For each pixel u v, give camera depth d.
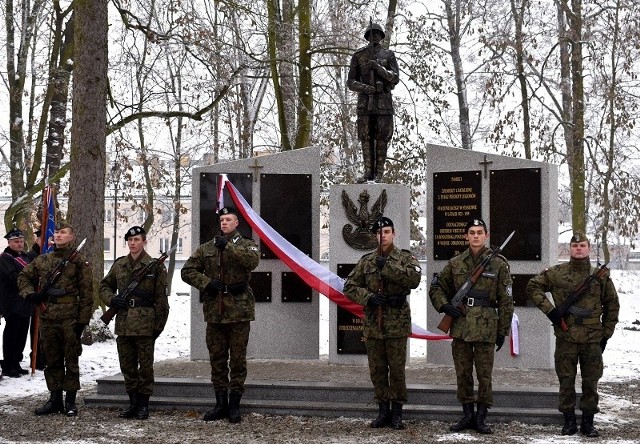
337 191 11.09
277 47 19.38
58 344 8.84
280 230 11.55
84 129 13.65
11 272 11.01
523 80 23.48
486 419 8.55
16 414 8.88
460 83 26.09
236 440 7.70
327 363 10.91
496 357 10.95
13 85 21.08
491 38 23.44
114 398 9.22
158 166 23.30
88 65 13.62
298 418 8.71
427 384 9.15
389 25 21.66
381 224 8.43
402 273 8.21
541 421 8.49
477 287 8.14
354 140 21.14
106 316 8.73
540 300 8.16
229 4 16.84
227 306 8.57
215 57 17.64
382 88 11.16
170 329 16.86
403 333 8.24
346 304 10.66
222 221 8.77
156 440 7.69
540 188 10.85
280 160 11.62
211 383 9.30
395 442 7.63
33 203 19.34
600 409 9.28
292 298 11.49
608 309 8.05
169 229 36.81
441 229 11.33
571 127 23.80
